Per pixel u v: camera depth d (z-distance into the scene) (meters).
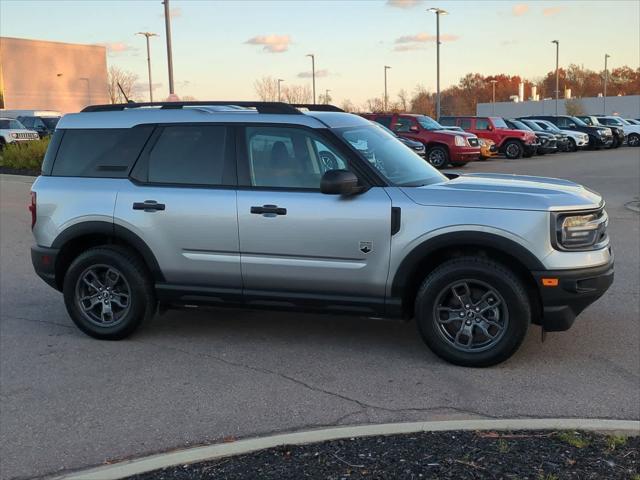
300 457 3.39
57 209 5.63
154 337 5.78
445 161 22.61
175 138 5.45
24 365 5.12
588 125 35.84
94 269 5.62
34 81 57.69
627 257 8.60
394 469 3.21
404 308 5.03
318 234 4.98
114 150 5.59
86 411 4.26
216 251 5.26
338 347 5.46
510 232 4.63
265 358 5.21
